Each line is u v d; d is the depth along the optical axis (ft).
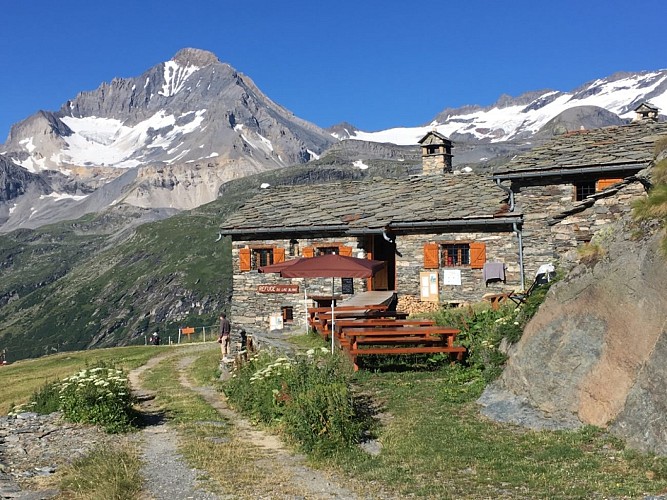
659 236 42.09
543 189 87.40
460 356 59.41
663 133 87.86
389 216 96.63
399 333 61.05
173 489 36.94
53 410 59.26
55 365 123.85
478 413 47.34
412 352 59.11
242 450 44.93
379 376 58.85
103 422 52.39
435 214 93.76
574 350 44.24
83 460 41.63
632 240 44.50
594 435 39.81
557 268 73.56
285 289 103.76
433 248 94.22
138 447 46.34
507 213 89.25
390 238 97.40
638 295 41.50
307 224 100.68
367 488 36.19
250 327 105.91
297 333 91.09
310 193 114.73
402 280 96.37
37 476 39.58
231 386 65.16
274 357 66.85
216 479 38.37
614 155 83.05
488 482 35.37
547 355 45.93
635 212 46.24
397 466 39.01
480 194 97.30
